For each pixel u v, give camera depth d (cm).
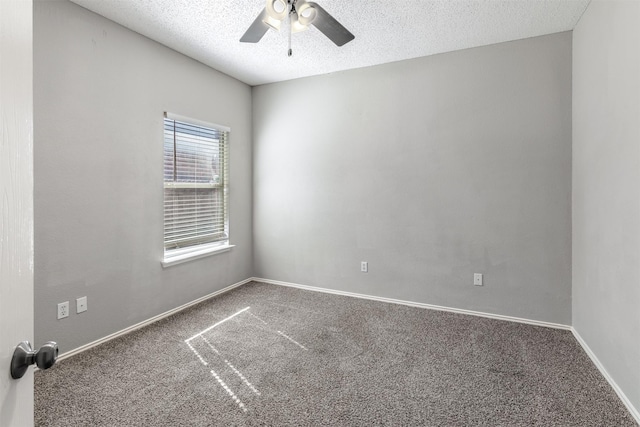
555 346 242
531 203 282
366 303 338
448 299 317
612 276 192
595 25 216
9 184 52
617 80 184
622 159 179
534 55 277
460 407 175
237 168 390
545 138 275
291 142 388
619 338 183
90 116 237
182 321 289
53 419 164
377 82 340
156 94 287
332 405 177
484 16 246
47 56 212
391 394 187
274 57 321
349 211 360
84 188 235
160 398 182
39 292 212
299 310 318
